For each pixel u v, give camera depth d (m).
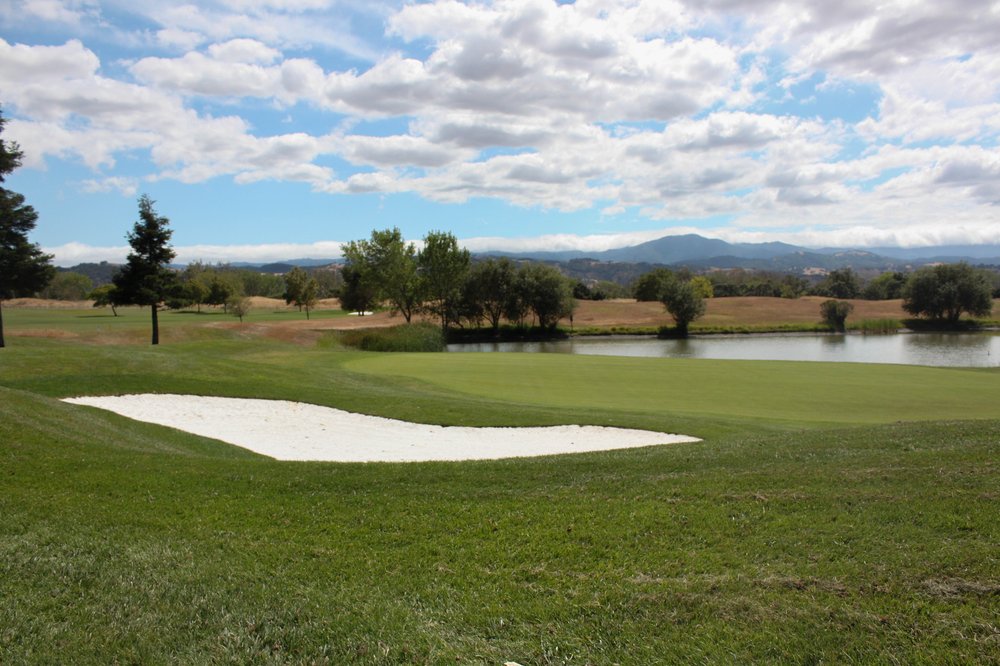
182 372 20.92
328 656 4.25
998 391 20.58
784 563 5.32
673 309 78.44
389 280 75.81
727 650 4.16
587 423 15.12
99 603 4.91
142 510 6.92
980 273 81.38
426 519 6.62
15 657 4.23
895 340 70.06
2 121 29.83
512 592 5.03
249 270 152.50
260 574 5.38
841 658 4.04
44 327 54.25
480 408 16.83
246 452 12.80
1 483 7.74
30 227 31.69
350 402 17.52
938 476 7.27
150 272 37.28
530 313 82.06
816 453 9.22
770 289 135.25
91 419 12.85
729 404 18.59
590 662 4.13
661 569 5.32
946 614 4.43
